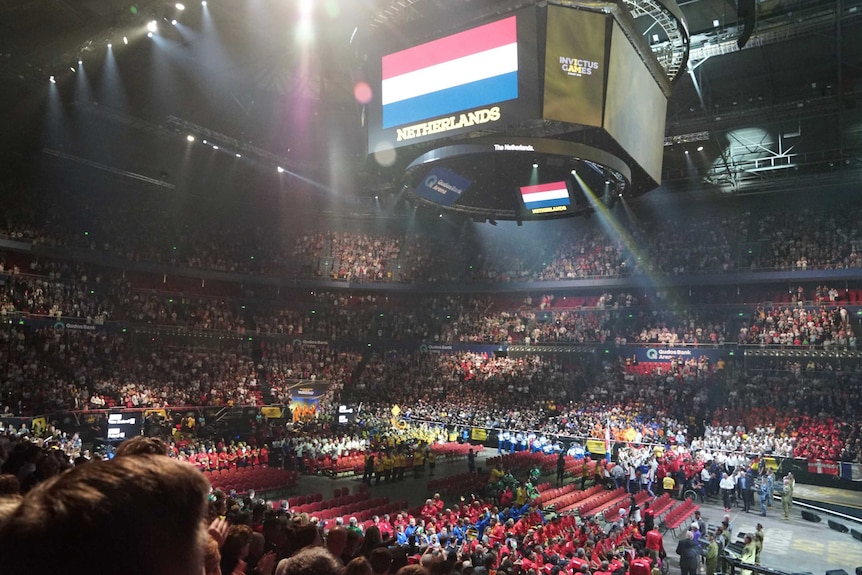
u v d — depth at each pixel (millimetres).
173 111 47906
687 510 32000
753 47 37031
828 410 41844
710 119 43469
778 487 34781
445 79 25219
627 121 25625
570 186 32062
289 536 8391
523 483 34344
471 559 15898
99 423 39031
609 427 42875
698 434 43500
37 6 34438
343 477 37531
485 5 24094
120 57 41156
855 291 47719
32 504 1228
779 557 24859
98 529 1165
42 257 48312
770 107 41594
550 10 23078
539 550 18766
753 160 47656
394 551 8773
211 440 37812
